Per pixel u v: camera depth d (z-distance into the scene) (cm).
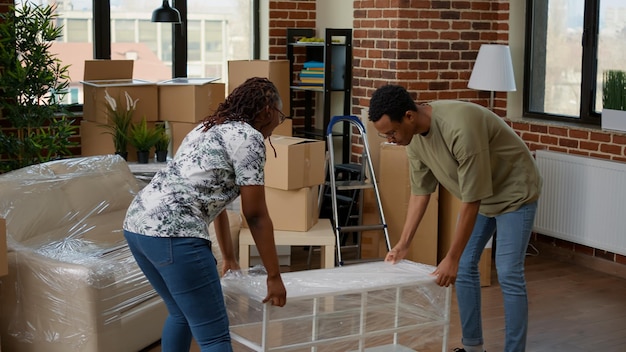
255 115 296
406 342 339
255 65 621
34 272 380
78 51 633
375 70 616
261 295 293
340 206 620
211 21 691
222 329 291
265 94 296
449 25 607
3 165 539
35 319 384
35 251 406
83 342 374
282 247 557
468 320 376
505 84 580
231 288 307
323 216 626
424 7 595
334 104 693
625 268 546
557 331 445
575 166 564
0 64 537
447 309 333
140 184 539
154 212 285
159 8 591
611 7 566
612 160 547
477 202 332
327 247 479
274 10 694
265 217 285
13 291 388
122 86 563
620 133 541
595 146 561
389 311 322
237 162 283
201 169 285
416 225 362
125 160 555
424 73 602
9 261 387
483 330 443
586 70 582
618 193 537
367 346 346
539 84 625
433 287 330
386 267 344
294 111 710
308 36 697
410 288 325
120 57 655
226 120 291
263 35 703
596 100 583
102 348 377
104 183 495
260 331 301
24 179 455
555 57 610
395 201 537
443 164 344
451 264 328
